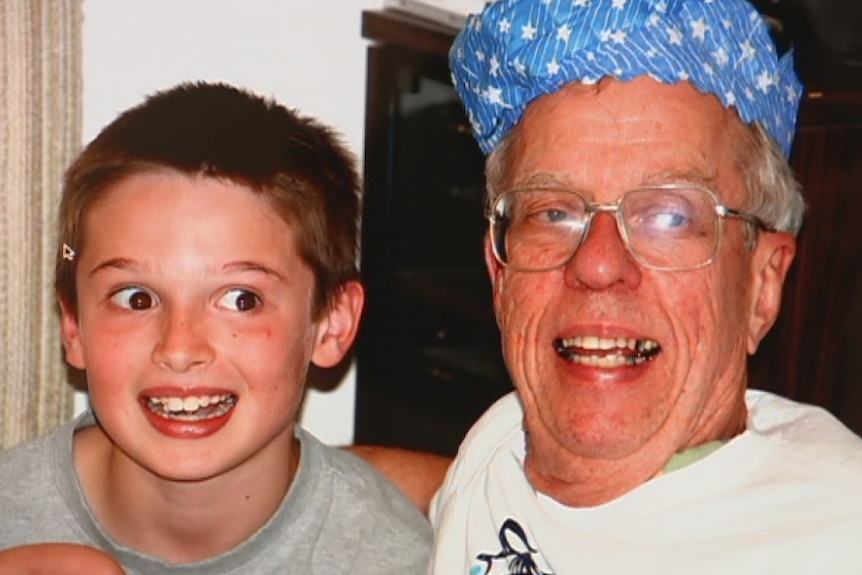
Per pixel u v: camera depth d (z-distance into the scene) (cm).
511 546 200
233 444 201
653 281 186
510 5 192
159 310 198
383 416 321
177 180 197
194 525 208
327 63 301
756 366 265
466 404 307
